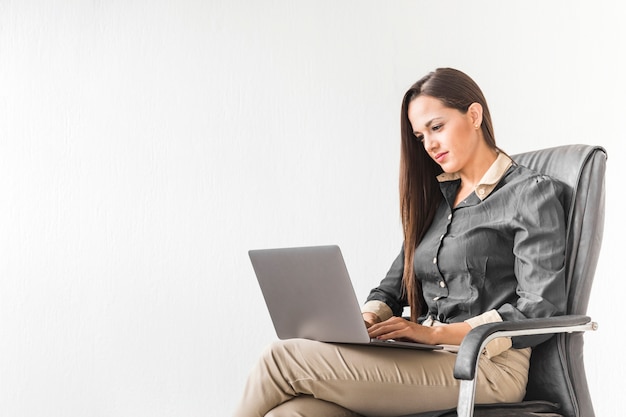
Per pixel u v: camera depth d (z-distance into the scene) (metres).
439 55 2.94
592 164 1.78
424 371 1.61
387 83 2.99
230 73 3.14
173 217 3.15
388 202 2.97
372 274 2.98
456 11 2.92
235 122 3.12
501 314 1.67
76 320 3.18
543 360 1.73
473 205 1.85
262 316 3.07
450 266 1.85
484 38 2.88
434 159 1.91
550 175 1.84
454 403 1.61
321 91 3.06
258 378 1.59
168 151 3.17
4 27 3.26
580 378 1.71
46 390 3.17
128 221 3.18
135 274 3.16
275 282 1.66
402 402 1.59
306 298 1.61
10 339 3.19
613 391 2.68
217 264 3.11
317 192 3.04
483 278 1.80
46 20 3.26
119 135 3.20
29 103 3.25
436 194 2.01
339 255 1.50
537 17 2.82
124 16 3.22
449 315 1.87
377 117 3.00
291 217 3.06
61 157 3.23
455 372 1.38
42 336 3.19
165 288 3.14
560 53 2.79
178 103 3.17
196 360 3.10
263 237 3.08
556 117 2.79
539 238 1.72
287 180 3.07
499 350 1.64
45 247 3.21
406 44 2.97
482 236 1.81
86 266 3.19
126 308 3.15
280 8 3.11
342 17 3.04
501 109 2.86
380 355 1.60
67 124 3.23
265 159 3.09
